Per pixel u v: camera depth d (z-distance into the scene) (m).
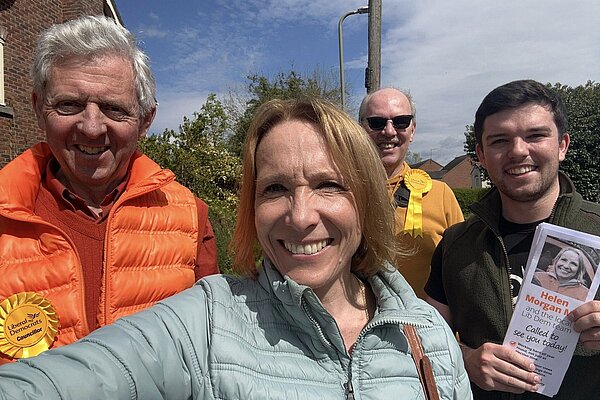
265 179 0.48
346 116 0.49
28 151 0.63
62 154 0.61
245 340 0.45
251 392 0.41
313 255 0.47
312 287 0.47
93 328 0.59
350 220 0.48
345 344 0.49
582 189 6.49
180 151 2.94
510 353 0.64
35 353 0.53
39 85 0.61
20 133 2.71
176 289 0.65
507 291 0.72
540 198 0.73
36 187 0.61
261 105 0.51
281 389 0.42
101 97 0.60
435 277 0.86
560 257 0.64
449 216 1.18
